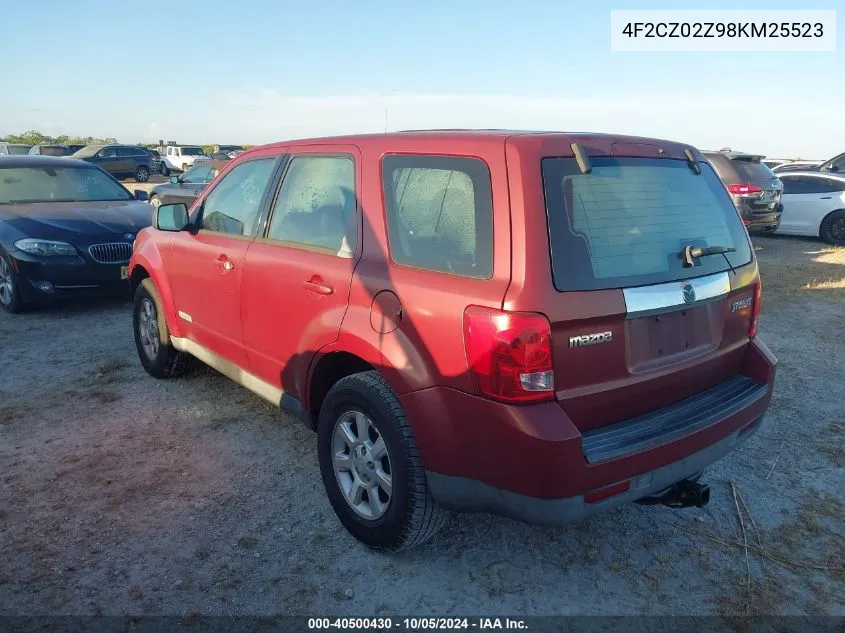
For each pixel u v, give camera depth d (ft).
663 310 9.07
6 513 11.29
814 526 11.34
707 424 9.42
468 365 8.52
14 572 9.80
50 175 28.12
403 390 9.30
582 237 8.59
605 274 8.63
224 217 14.21
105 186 29.12
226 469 12.95
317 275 10.93
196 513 11.44
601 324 8.50
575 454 8.14
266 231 12.74
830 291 29.32
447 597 9.55
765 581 9.98
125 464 13.06
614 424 9.02
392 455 9.59
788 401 16.67
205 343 14.92
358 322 10.05
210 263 14.07
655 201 9.62
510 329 8.06
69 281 23.68
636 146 9.79
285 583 9.75
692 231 9.95
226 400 16.22
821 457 13.78
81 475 12.61
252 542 10.67
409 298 9.29
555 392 8.29
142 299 17.44
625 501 8.81
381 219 10.19
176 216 14.62
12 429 14.49
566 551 10.63
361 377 10.12
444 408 8.88
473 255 8.75
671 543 10.87
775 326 23.70
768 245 44.88
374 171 10.51
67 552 10.30
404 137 10.32
